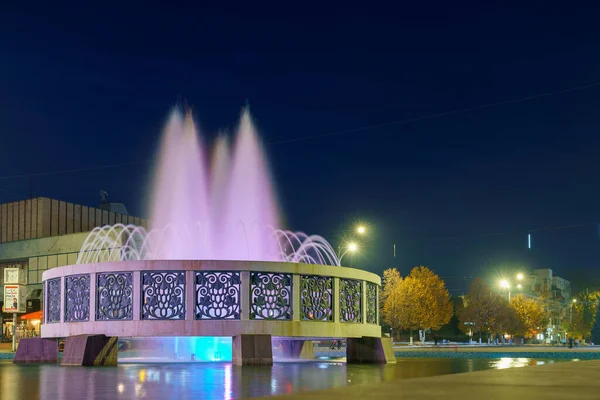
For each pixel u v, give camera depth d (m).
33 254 61.69
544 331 122.50
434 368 19.97
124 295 20.77
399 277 81.00
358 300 23.30
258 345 20.28
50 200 63.31
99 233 58.25
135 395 10.59
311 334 21.20
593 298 129.38
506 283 94.88
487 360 29.11
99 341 20.95
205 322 20.23
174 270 20.52
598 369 16.17
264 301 20.72
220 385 12.48
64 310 22.33
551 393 9.82
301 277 21.36
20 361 24.00
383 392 9.95
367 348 23.38
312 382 13.18
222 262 20.53
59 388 11.95
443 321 84.94
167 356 28.78
